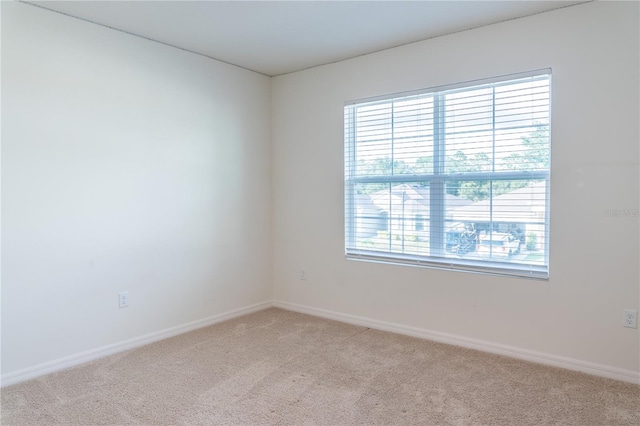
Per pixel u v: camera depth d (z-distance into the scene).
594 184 2.56
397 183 3.41
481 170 3.00
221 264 3.75
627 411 2.17
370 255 3.57
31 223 2.60
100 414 2.16
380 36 3.11
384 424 2.06
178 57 3.36
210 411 2.19
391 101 3.41
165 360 2.86
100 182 2.91
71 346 2.79
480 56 2.94
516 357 2.86
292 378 2.57
